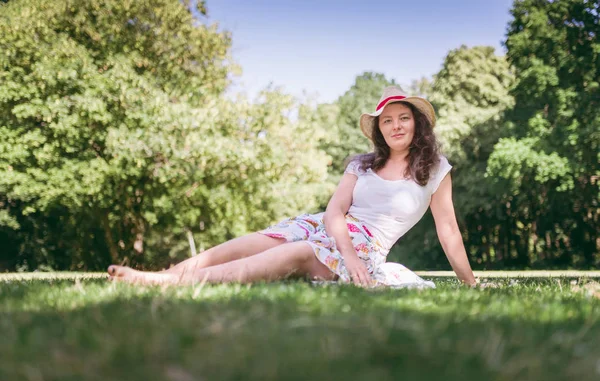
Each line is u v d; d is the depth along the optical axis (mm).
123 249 21359
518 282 5316
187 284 2955
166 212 18844
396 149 4059
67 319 1785
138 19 18328
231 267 3248
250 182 18656
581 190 23672
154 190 18797
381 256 4020
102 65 17562
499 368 1258
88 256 23250
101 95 16750
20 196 17938
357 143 32344
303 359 1272
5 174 16766
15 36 16656
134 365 1243
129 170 16984
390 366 1265
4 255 23094
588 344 1560
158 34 18359
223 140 17109
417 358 1322
